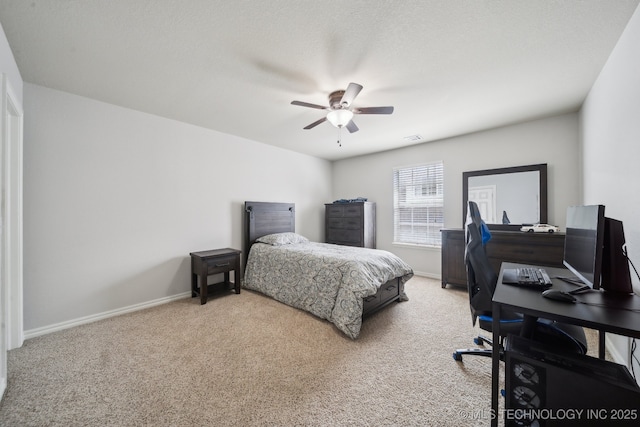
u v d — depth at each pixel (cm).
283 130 364
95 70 209
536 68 206
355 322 231
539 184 321
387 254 315
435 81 225
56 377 172
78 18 152
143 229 298
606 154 206
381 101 266
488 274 172
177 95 254
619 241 134
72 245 250
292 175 480
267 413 142
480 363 190
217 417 139
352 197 530
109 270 273
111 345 214
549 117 315
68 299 248
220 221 373
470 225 184
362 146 448
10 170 206
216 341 222
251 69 207
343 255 297
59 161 243
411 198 452
